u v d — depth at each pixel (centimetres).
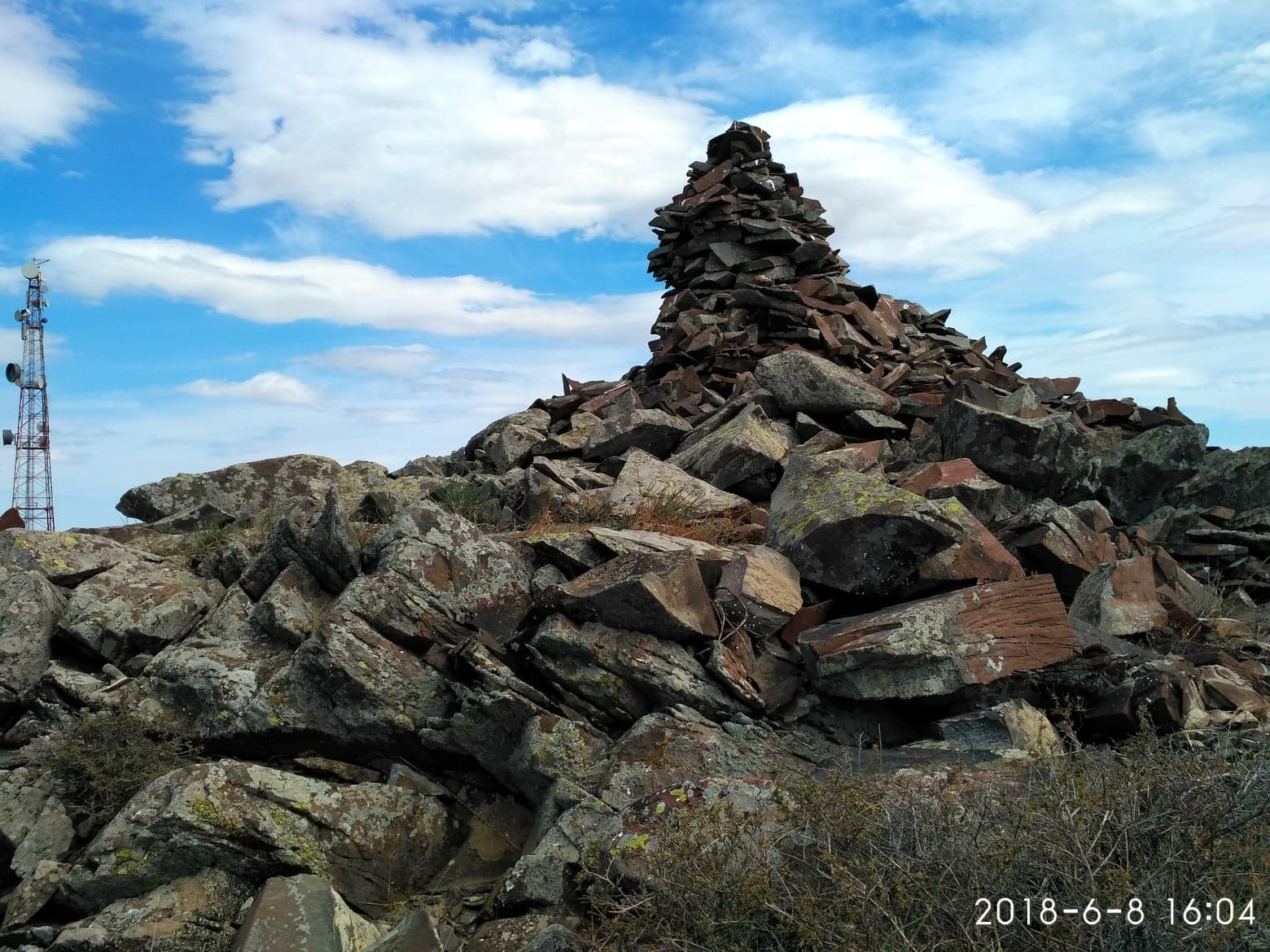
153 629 972
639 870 579
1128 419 1493
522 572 903
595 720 805
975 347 1802
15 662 947
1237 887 491
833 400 1342
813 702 813
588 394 1717
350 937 633
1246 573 1166
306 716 827
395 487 1310
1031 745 701
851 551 865
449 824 779
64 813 804
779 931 493
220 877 703
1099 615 904
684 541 948
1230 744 690
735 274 1717
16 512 1273
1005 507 1193
